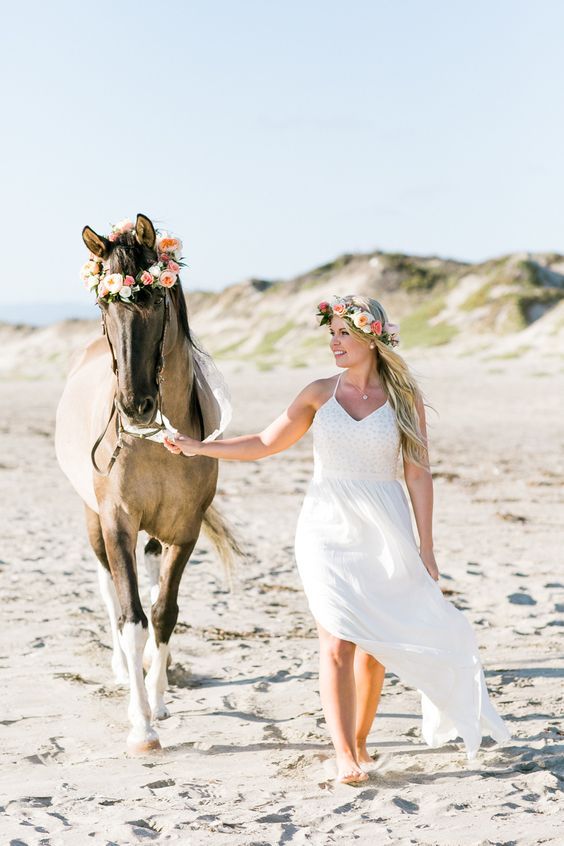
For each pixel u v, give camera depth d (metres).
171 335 5.29
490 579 9.00
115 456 5.34
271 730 5.28
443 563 9.69
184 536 5.65
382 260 100.81
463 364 45.59
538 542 10.84
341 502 4.62
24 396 35.97
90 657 6.64
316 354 56.56
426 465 4.76
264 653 6.73
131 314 4.99
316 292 98.56
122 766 4.79
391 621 4.54
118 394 5.11
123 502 5.39
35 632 7.21
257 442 4.91
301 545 4.72
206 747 5.05
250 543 10.74
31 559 9.80
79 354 7.48
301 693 5.91
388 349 4.66
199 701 5.80
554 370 40.72
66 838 3.84
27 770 4.73
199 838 3.83
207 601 8.23
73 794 4.38
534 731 5.15
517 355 49.03
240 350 86.44
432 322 77.12
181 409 5.51
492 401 30.25
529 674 6.20
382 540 4.62
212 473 5.71
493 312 70.31
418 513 4.74
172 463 5.40
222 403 5.73
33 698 5.81
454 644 4.59
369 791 4.37
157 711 5.55
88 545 10.57
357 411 4.69
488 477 15.92
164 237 5.20
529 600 8.20
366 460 4.63
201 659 6.64
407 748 4.99
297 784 4.51
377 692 4.79
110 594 6.42
